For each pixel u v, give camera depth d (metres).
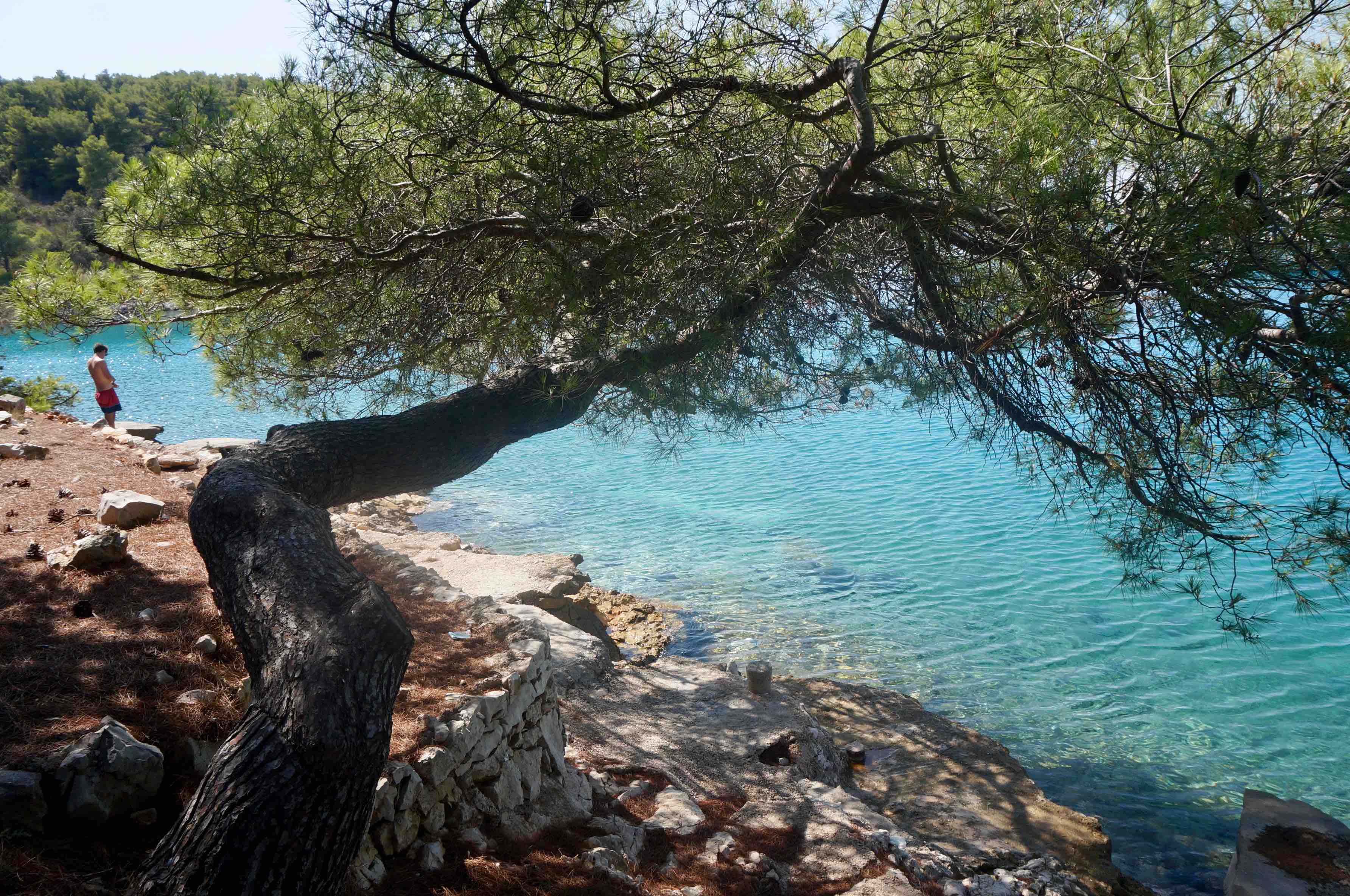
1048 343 5.66
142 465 10.96
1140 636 15.71
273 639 3.72
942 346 6.32
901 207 5.77
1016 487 25.03
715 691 10.88
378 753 3.40
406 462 5.98
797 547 20.58
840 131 6.52
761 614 16.77
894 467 28.12
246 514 4.62
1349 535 5.10
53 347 7.12
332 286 7.04
